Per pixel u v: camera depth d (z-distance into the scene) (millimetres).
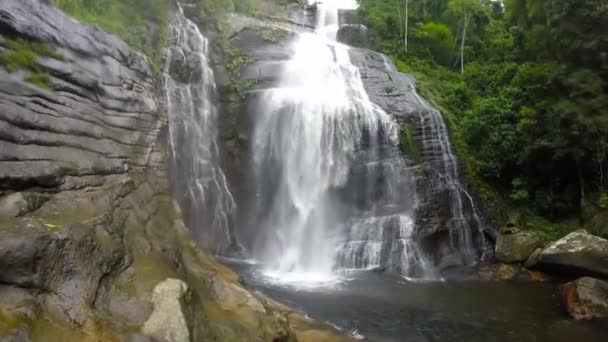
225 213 15273
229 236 15117
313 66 19766
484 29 27828
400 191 15547
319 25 27531
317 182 15828
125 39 13219
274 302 9922
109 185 8391
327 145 16031
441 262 14781
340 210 15516
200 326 5965
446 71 25141
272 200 15641
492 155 17188
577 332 9547
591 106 14242
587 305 10500
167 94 14367
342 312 10188
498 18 31188
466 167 17172
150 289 5949
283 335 7500
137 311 5555
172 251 7977
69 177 7234
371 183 15695
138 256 7000
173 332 5441
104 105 9789
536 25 17281
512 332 9523
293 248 15156
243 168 15680
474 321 10086
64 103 8031
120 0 15117
